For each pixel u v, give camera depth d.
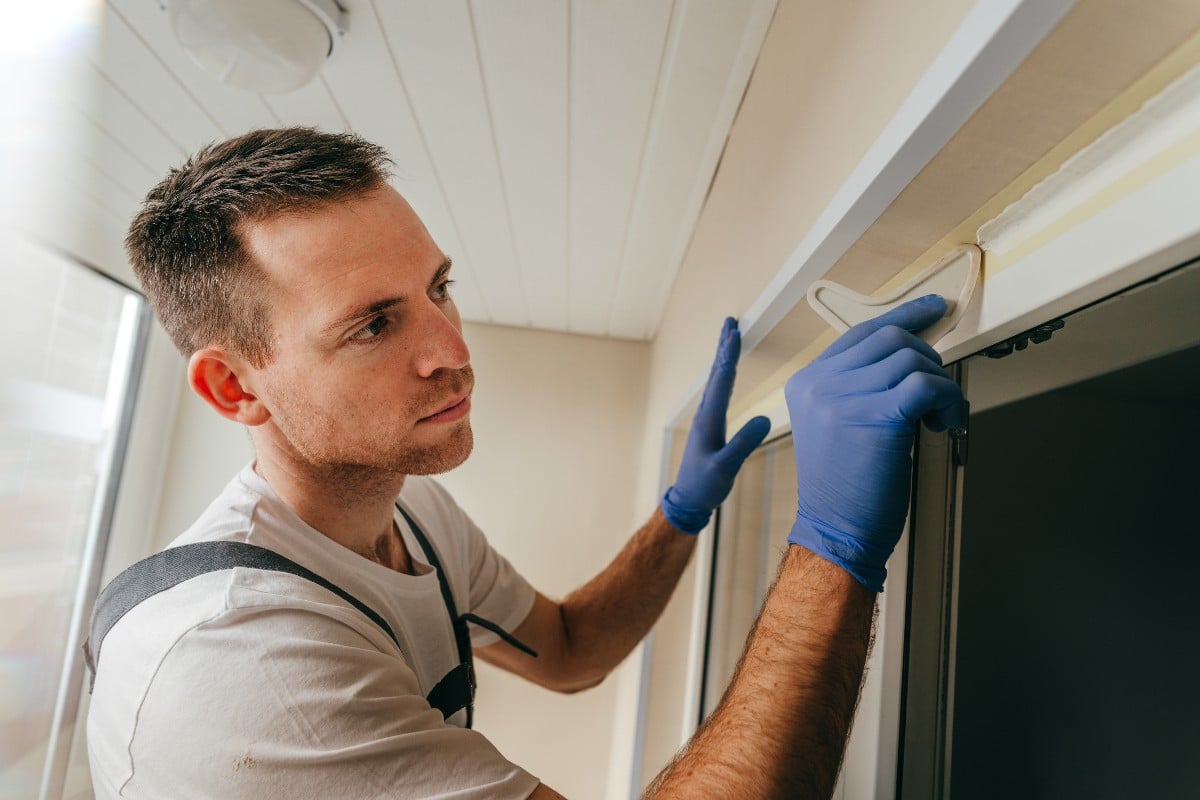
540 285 2.45
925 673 0.59
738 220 1.14
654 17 1.06
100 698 0.63
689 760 0.50
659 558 1.08
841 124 0.64
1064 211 0.41
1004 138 0.39
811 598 0.53
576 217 1.84
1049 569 0.45
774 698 0.48
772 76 0.99
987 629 0.52
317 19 1.10
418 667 0.82
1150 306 0.37
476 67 1.23
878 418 0.51
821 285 0.64
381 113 1.41
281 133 0.72
